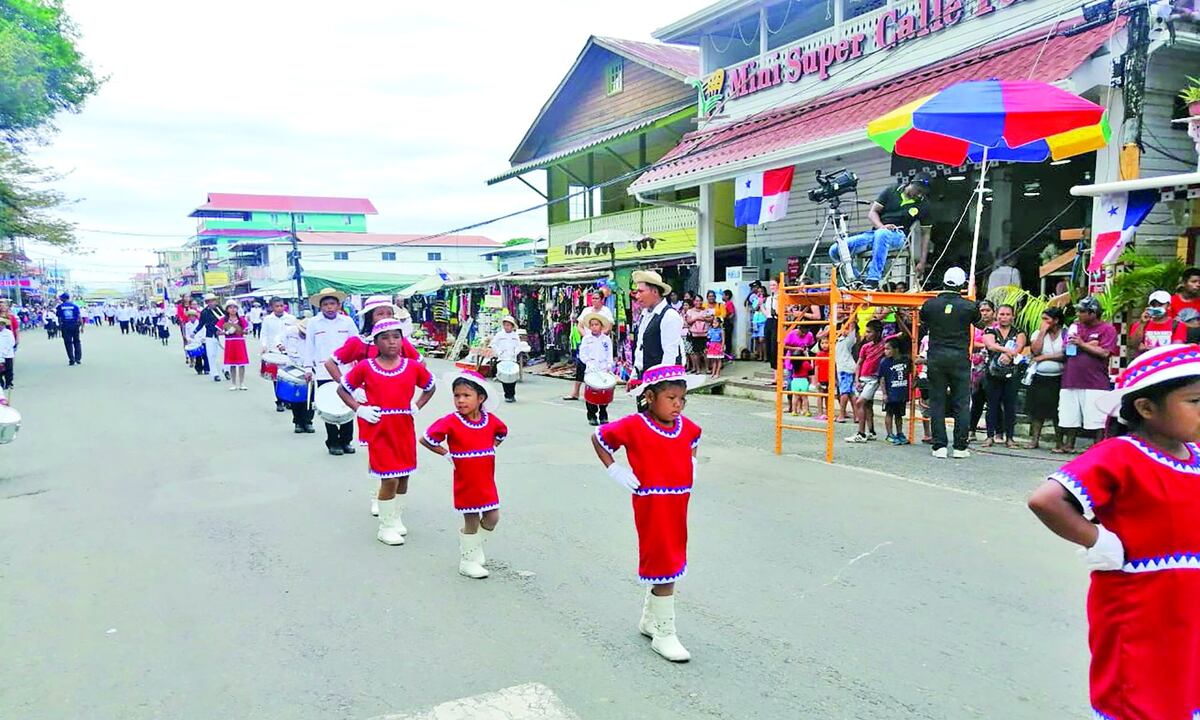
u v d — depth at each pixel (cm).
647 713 358
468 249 5909
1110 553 239
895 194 1053
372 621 465
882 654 413
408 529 650
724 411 1288
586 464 889
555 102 2666
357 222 7631
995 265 1348
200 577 540
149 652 426
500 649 426
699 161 1664
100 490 782
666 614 414
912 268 1080
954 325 862
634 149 2455
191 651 427
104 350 3038
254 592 512
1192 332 799
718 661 409
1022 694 370
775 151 1409
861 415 993
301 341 1119
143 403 1441
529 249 4069
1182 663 238
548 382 1811
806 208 1694
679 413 416
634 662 409
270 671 403
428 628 454
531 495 750
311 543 613
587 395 1182
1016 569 533
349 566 561
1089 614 261
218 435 1091
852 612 468
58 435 1095
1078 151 987
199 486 796
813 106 1524
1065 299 1001
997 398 933
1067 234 1112
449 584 524
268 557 580
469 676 396
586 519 670
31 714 363
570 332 2002
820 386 1195
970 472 812
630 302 1795
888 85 1383
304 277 3112
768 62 1733
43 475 848
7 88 1964
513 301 2267
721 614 469
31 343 3634
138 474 850
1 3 2116
